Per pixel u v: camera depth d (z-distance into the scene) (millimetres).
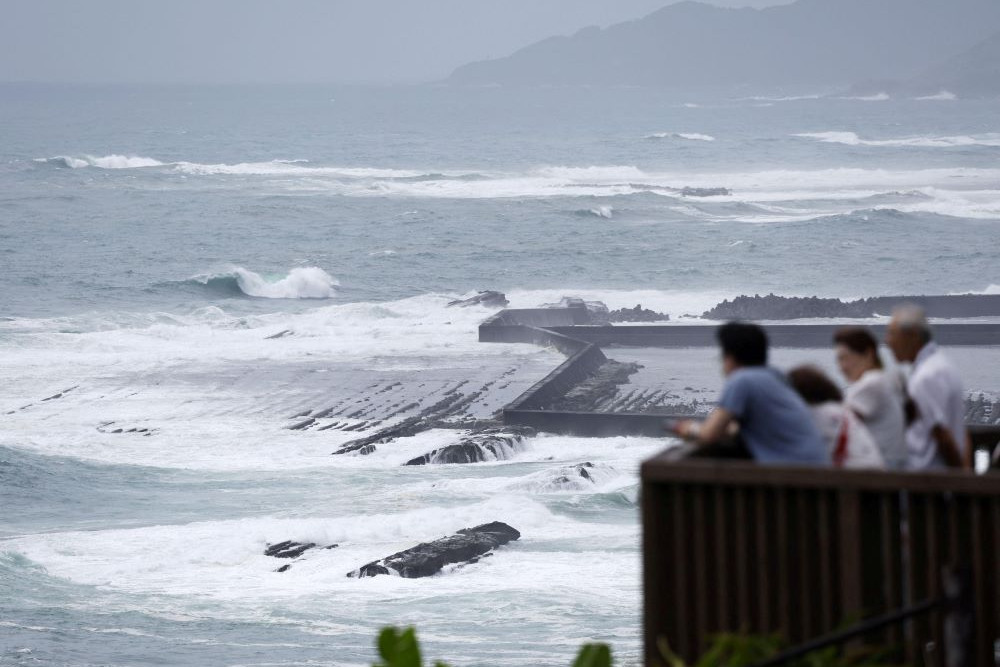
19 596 78312
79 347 182500
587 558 86500
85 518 101250
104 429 134125
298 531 92562
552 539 91562
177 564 86625
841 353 23016
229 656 63969
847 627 16766
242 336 190625
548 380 145750
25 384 156750
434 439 127312
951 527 17109
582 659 14898
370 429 133750
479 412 140375
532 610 73562
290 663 62281
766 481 17406
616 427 129250
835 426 20719
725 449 19531
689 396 146125
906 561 17594
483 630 69250
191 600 77938
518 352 175750
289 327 195750
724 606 17688
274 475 114812
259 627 71062
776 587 17531
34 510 103375
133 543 91375
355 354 175625
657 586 17969
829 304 195625
